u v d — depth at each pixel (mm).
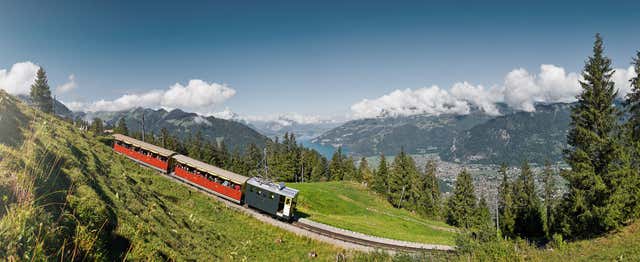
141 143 52281
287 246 31078
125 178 21047
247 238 28781
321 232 38531
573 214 35344
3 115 13719
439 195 103562
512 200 78438
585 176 32594
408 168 100312
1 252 5207
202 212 30703
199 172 45188
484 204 83375
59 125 26188
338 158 127438
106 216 11461
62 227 7645
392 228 59688
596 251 24188
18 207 6453
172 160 48969
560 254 24203
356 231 44094
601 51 33094
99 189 14484
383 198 99688
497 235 23172
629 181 30875
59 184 10953
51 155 13297
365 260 24594
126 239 11383
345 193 87062
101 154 25500
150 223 15000
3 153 9445
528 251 24781
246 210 40219
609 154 31797
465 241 23328
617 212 29953
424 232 66188
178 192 32938
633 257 20562
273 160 112188
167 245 13648
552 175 76125
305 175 122125
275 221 38719
